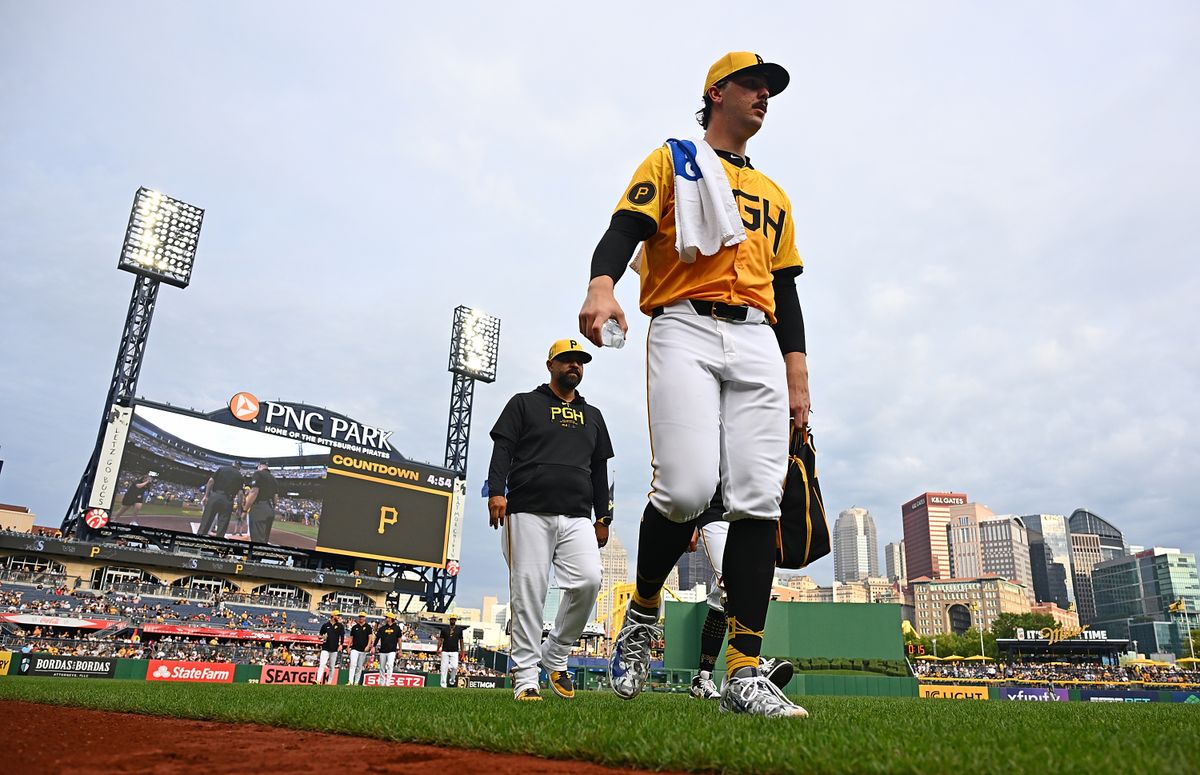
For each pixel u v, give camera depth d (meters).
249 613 42.81
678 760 1.83
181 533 40.06
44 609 36.78
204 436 41.81
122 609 39.06
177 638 40.22
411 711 3.23
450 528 48.59
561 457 5.85
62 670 18.92
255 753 2.15
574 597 5.80
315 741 2.48
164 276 42.47
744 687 3.09
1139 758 1.66
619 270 3.21
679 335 3.29
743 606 3.23
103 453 38.62
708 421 3.21
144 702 4.25
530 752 2.10
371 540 45.44
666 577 3.98
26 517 63.09
